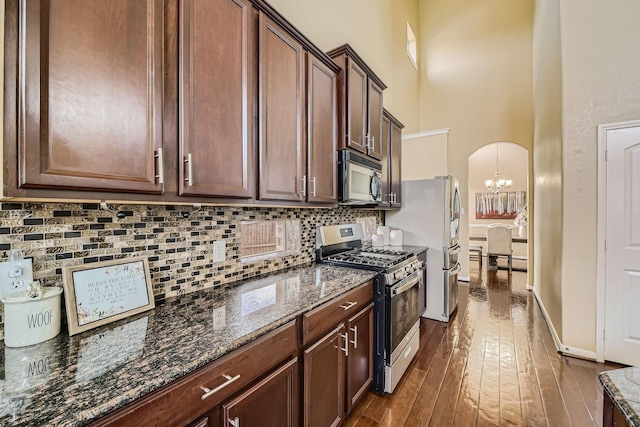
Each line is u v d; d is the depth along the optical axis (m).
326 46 2.67
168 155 1.03
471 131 5.49
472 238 7.29
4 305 0.88
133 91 0.92
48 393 0.67
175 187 1.05
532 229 4.73
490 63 5.36
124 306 1.13
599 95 2.49
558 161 2.87
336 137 2.06
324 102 1.92
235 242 1.71
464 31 5.58
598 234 2.48
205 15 1.15
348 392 1.64
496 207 7.63
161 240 1.33
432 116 5.84
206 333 1.00
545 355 2.55
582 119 2.56
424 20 5.96
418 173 4.78
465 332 3.03
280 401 1.14
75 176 0.78
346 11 3.02
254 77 1.40
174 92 1.05
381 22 3.93
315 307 1.35
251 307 1.27
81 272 1.03
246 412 0.98
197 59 1.12
